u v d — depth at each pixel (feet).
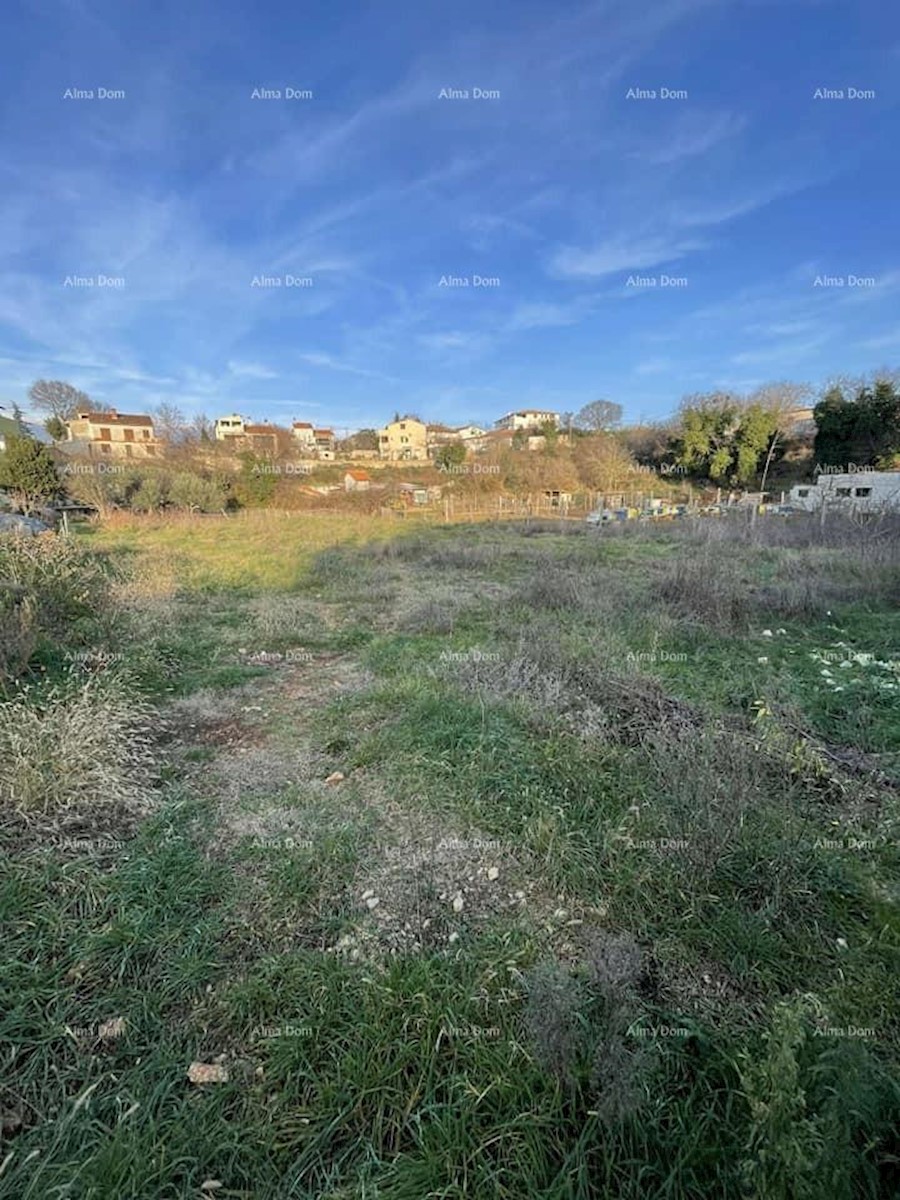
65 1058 4.33
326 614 19.44
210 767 9.07
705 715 10.51
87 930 5.48
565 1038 4.09
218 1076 4.23
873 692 11.59
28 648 11.69
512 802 7.80
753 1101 3.36
